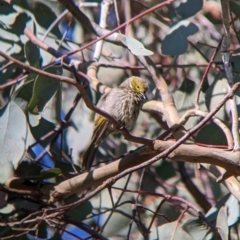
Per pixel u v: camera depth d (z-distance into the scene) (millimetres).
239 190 9047
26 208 10203
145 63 10297
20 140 9375
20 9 11539
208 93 10719
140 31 14312
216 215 9789
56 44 12031
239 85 7477
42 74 7301
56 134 10898
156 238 9656
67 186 9578
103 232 11328
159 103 10453
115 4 11898
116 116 11000
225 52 8922
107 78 13742
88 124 12734
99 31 11016
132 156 8891
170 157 8320
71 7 11008
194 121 10688
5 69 10836
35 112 9555
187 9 11031
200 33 13547
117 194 12367
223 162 8195
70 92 13273
